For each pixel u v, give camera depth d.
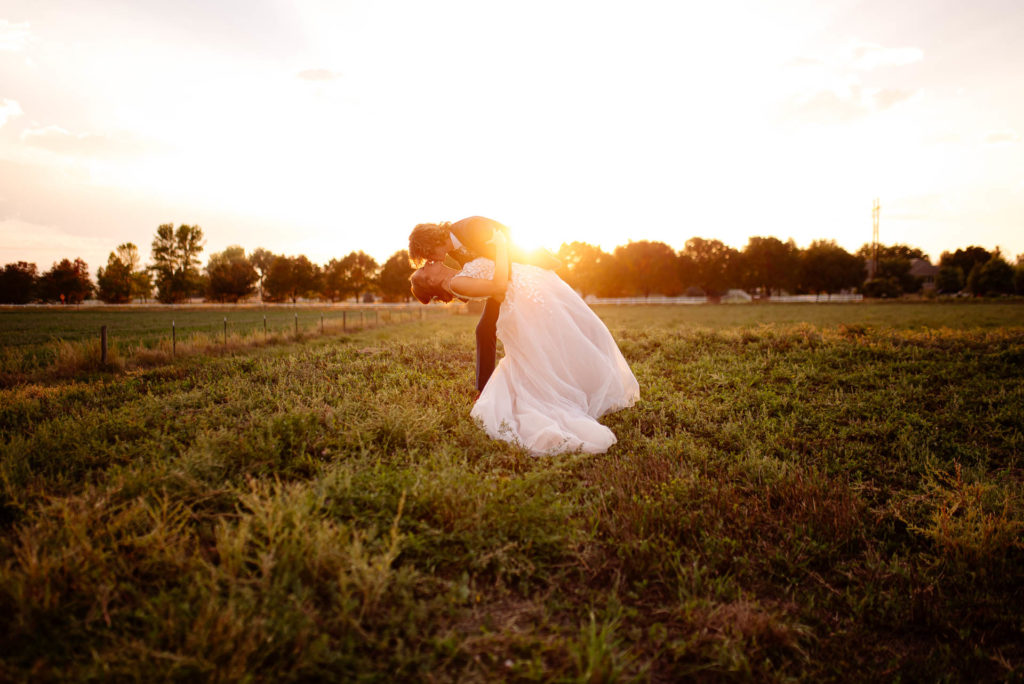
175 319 33.91
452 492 3.05
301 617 2.07
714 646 2.16
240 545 2.35
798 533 3.11
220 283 82.50
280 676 1.85
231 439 3.80
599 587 2.63
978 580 2.81
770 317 34.34
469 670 1.99
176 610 2.08
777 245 110.50
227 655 1.88
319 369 7.36
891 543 3.16
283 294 95.19
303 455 3.72
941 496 3.72
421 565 2.65
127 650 1.91
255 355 11.41
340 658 1.94
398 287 101.88
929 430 5.25
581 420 4.32
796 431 5.20
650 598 2.56
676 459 4.16
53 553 2.36
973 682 2.20
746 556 2.83
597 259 121.62
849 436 5.11
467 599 2.46
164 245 91.88
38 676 1.82
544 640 2.16
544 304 4.59
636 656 2.09
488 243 4.59
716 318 33.66
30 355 12.62
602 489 3.55
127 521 2.59
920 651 2.38
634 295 124.94
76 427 4.41
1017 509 3.38
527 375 4.60
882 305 57.84
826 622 2.48
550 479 3.60
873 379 7.13
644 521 3.03
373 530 2.62
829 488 3.71
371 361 7.92
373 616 2.20
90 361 10.48
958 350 9.04
